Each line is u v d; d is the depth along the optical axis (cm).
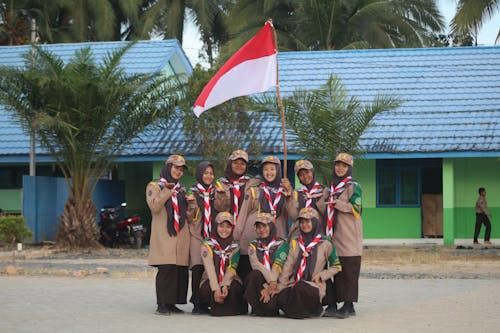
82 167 2358
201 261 1145
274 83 1264
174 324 1044
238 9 4419
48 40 4412
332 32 4166
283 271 1108
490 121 2614
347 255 1111
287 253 1112
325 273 1092
